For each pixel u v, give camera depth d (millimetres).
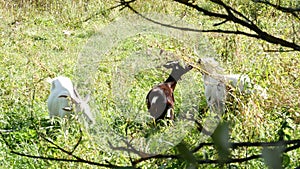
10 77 16641
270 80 12203
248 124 9414
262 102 11188
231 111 10133
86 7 25594
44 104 14508
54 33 23922
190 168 2678
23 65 18594
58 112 12977
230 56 14352
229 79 12344
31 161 10086
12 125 12609
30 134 11578
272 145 2752
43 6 26203
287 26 14906
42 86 15438
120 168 3016
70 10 25406
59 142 10633
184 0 3500
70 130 11711
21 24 24438
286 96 11258
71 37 23000
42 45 22094
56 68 18281
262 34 3617
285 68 12680
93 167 9297
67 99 12641
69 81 13281
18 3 25953
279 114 10758
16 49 21188
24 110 13586
